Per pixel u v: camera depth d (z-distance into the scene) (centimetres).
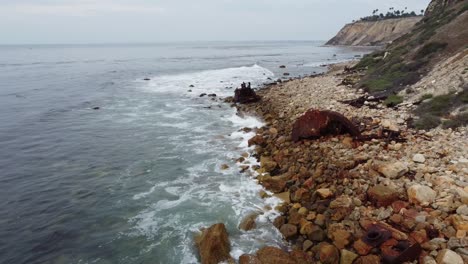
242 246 802
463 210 699
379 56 3356
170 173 1268
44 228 942
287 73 4272
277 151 1320
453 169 871
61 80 3919
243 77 3975
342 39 15775
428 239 668
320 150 1196
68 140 1678
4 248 859
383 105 1612
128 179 1232
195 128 1841
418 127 1222
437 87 1481
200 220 940
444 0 3916
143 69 5238
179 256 803
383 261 648
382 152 1071
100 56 9456
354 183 917
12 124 1964
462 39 1977
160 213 993
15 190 1162
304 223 821
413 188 795
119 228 931
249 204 1005
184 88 3225
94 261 805
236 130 1769
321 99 2027
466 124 1123
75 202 1078
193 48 15788
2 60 7800
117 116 2147
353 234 740
